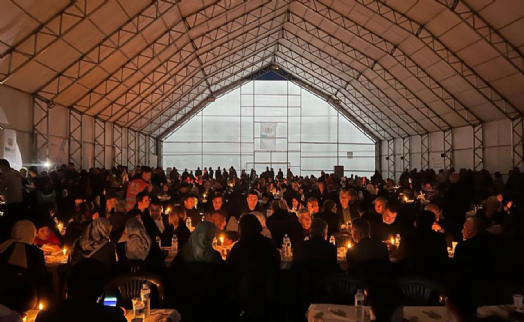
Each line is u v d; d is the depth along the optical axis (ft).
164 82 75.00
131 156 88.84
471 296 8.32
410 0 51.75
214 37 69.41
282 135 108.37
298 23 75.82
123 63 56.85
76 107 59.88
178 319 13.34
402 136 101.65
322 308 13.29
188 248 15.79
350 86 94.53
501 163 66.18
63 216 32.76
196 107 106.22
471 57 55.72
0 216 24.50
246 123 107.76
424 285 14.30
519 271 16.94
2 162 24.84
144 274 14.62
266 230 22.62
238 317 16.61
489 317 11.05
